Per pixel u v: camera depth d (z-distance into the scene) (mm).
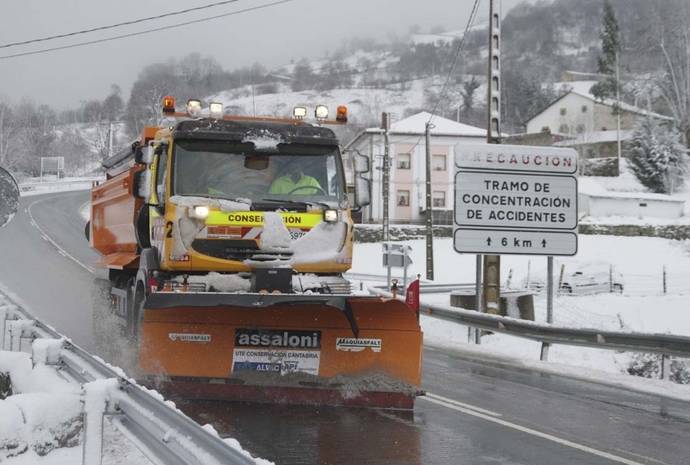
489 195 18219
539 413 9562
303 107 11500
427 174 37500
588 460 7148
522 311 21844
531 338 15992
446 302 28297
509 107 124562
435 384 11781
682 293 35781
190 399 8844
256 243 9734
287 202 10023
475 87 131750
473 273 47469
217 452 3863
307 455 6934
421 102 162000
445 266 50094
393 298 8617
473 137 67062
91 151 129000
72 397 6039
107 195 15305
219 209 9727
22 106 131500
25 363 7758
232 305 8250
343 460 6805
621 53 89000
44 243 36625
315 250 9914
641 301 31109
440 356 16016
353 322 8578
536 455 7266
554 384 12273
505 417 9141
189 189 9969
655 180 72688
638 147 74250
